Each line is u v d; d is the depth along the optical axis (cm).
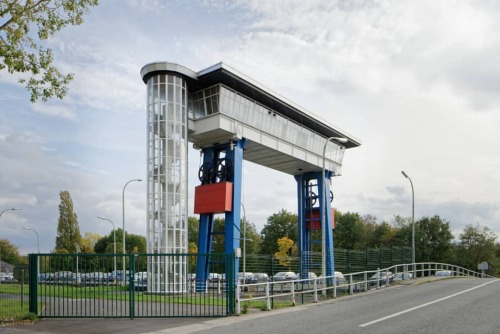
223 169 3597
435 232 7631
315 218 4831
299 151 4350
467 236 9081
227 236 3412
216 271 3459
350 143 5188
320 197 4816
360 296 2252
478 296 1978
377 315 1423
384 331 1109
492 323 1209
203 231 3547
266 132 3881
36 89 1733
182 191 3238
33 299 1506
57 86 1741
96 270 1545
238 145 3600
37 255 1528
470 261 8781
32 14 1645
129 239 10556
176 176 3212
